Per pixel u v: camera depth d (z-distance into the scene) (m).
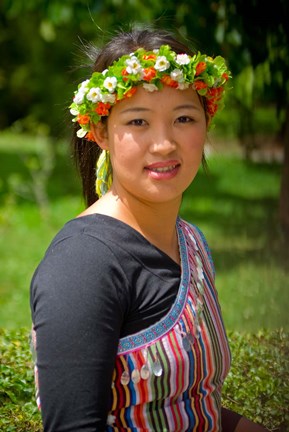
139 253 2.13
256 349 3.91
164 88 2.17
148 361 2.09
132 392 2.09
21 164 17.14
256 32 6.54
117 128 2.20
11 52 21.25
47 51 18.70
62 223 12.03
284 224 7.23
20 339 4.07
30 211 12.74
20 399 3.45
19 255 10.04
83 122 2.29
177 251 2.34
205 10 7.00
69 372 1.99
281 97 6.59
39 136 19.50
